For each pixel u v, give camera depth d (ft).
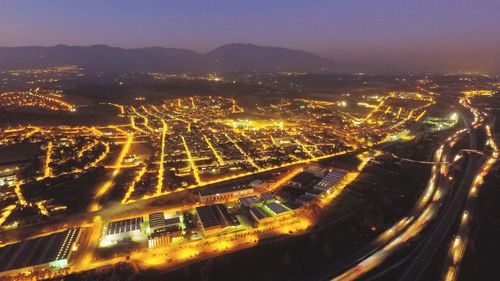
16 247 395.96
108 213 492.54
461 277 348.18
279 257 385.09
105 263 380.58
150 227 442.50
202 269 361.10
